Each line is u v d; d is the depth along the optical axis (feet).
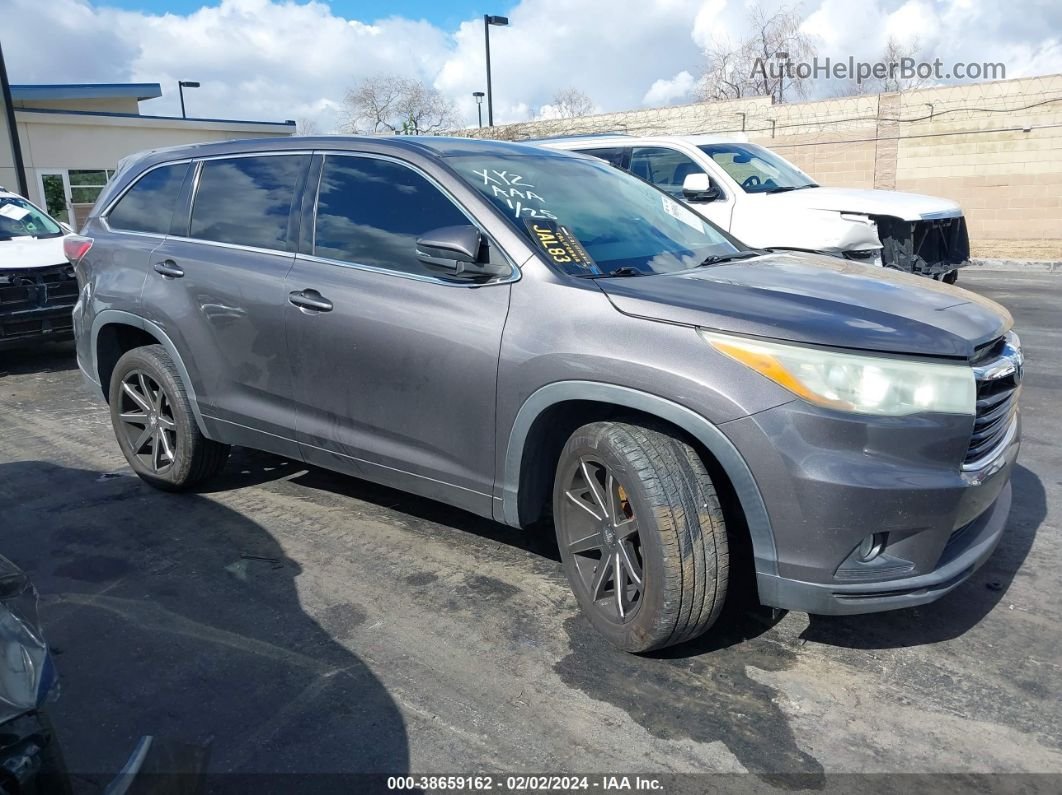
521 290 10.37
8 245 26.99
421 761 8.30
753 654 10.04
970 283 41.91
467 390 10.70
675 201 14.06
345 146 12.80
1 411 21.79
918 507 8.48
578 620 10.85
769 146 66.95
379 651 10.20
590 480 10.01
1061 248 54.34
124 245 15.19
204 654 10.19
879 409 8.47
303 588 11.80
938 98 58.44
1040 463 16.29
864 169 62.75
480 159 12.35
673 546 9.07
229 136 91.76
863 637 10.36
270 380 13.08
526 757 8.35
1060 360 24.35
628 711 9.02
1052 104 54.08
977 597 11.24
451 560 12.60
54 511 14.71
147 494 15.48
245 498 15.19
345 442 12.29
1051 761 8.18
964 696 9.18
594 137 31.01
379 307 11.50
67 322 26.45
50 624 10.91
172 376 14.58
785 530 8.66
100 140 82.74
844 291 10.06
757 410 8.57
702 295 9.62
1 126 76.43
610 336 9.46
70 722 8.93
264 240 13.32
